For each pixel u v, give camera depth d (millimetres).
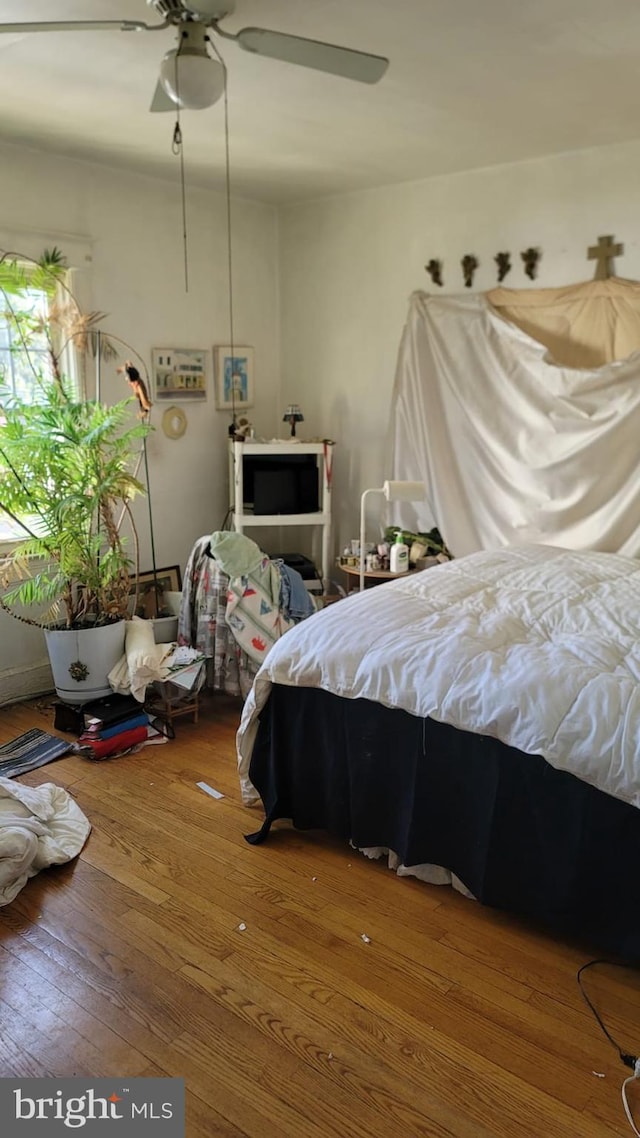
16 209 3375
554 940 2002
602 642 2105
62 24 1754
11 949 1956
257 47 1861
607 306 3574
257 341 4688
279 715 2391
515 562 3006
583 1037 1692
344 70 1952
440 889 2211
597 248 3570
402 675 2082
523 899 1972
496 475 3971
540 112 2996
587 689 1862
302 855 2367
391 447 4340
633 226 3471
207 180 4020
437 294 4102
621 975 1880
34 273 3416
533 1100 1541
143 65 2480
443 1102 1536
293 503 4254
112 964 1903
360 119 3061
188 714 3373
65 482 3109
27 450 3008
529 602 2459
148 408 3439
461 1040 1683
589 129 3217
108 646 3162
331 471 4352
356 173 3914
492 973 1882
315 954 1940
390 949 1962
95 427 3131
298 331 4738
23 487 3037
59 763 2943
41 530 3389
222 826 2514
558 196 3637
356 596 2578
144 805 2639
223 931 2021
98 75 2564
